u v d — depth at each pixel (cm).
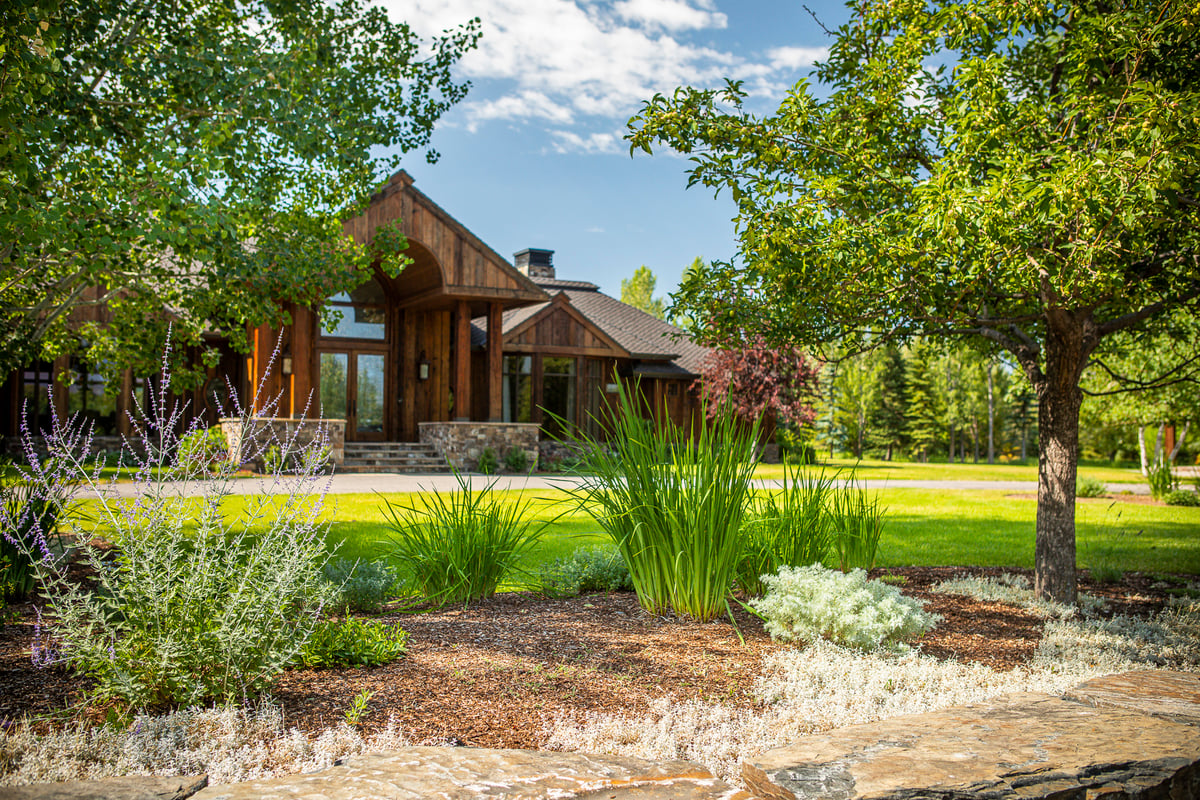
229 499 981
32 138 534
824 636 460
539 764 236
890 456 5178
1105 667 446
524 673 383
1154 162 368
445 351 2334
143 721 292
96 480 363
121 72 730
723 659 422
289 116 784
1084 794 214
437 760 238
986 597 639
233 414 2106
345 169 909
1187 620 575
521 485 1551
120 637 356
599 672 391
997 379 5119
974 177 478
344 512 1053
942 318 545
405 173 1945
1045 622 559
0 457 604
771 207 520
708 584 499
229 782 249
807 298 540
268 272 844
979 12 516
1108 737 251
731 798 214
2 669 361
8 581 495
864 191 539
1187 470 2994
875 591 482
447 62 1002
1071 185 378
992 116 481
